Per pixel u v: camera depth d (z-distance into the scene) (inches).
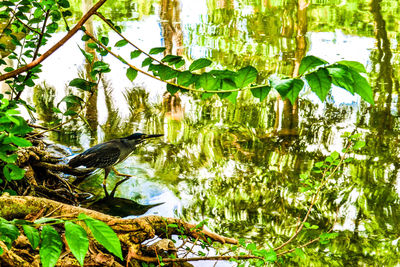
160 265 136.9
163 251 144.9
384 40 414.9
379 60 361.7
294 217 177.5
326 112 283.7
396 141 243.8
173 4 556.7
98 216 142.4
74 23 471.5
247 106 296.4
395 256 152.6
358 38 422.6
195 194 192.2
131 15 510.6
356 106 291.1
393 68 345.1
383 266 146.9
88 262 129.0
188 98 309.9
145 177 207.6
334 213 180.4
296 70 343.3
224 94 82.4
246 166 219.1
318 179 206.4
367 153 231.5
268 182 203.3
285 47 400.2
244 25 473.1
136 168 216.5
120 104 293.9
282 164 219.9
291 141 244.1
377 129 258.5
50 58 374.3
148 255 143.3
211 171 213.2
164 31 450.0
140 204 182.9
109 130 255.1
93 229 50.1
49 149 225.9
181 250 150.3
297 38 425.1
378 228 170.6
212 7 550.6
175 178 207.2
